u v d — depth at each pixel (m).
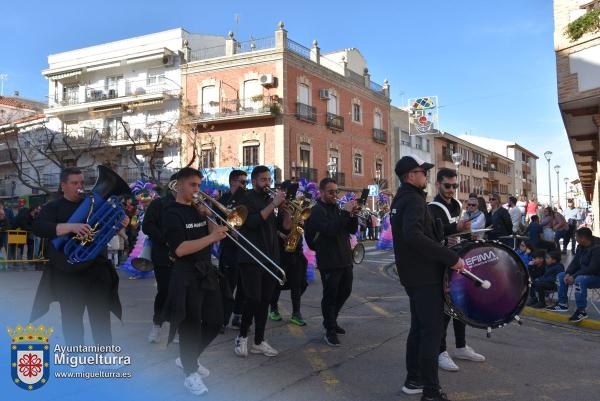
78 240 4.28
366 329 6.50
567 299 7.89
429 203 5.10
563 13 11.45
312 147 32.06
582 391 4.36
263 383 4.40
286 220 6.23
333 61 36.94
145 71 33.59
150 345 5.48
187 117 30.88
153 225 5.46
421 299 3.98
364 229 24.23
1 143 39.91
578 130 14.27
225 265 6.14
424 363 3.90
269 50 30.09
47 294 4.28
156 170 32.09
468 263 4.04
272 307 6.94
